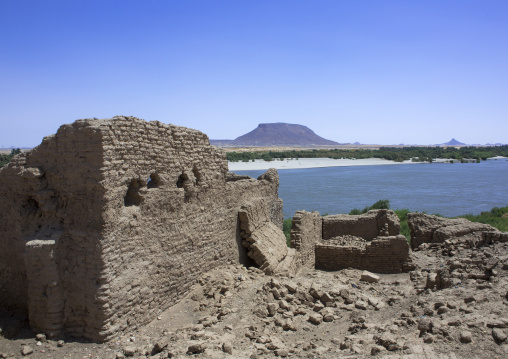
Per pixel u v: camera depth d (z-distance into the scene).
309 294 11.52
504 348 7.08
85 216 9.48
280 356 8.31
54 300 9.52
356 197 60.06
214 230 14.12
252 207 16.22
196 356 8.13
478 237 18.09
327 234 22.89
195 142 13.16
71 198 9.69
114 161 9.57
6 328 9.76
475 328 7.84
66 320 9.67
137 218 10.45
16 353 8.95
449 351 7.28
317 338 9.27
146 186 10.87
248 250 16.28
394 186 73.56
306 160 142.62
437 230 20.25
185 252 12.45
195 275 12.94
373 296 12.31
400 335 8.54
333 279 14.92
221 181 14.77
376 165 134.38
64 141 9.67
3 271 10.77
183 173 12.53
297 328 9.84
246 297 11.79
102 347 9.23
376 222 22.64
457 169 115.81
